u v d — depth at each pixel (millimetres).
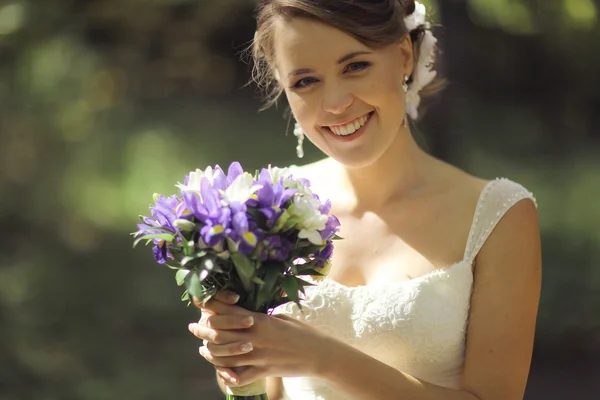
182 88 16500
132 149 13125
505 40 16109
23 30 10859
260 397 2676
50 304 8508
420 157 3094
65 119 11922
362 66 2719
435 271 2881
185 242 2432
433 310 2836
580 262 8914
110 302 8766
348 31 2660
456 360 2875
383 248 3000
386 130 2805
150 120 14742
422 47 3041
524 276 2820
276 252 2416
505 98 16797
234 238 2359
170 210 2484
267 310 2627
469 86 16328
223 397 7059
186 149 13719
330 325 2926
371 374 2641
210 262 2395
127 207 11469
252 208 2439
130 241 10398
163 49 15914
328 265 2598
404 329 2836
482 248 2859
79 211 11023
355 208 3100
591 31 15406
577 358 8070
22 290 8672
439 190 3008
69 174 11656
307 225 2439
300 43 2707
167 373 7438
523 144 15211
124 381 7320
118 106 14594
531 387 7605
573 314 8133
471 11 11961
